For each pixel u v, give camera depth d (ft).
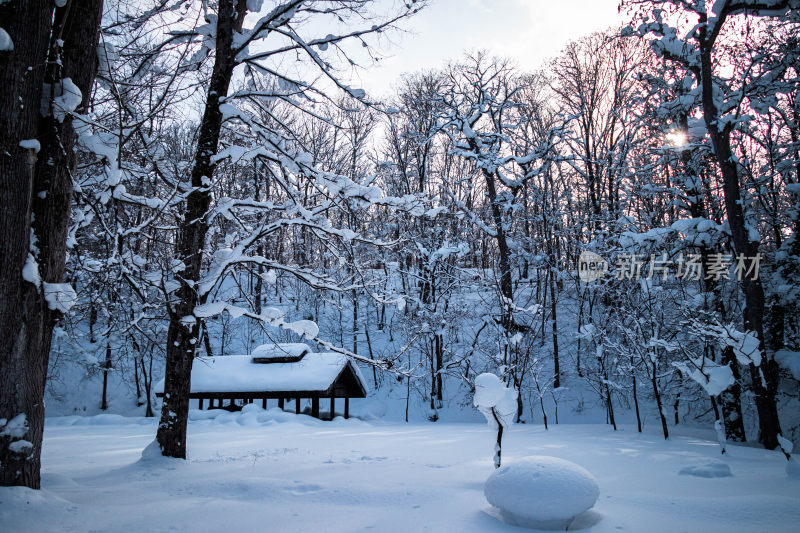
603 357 67.92
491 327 91.86
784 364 55.98
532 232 100.94
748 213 60.75
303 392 76.18
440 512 18.28
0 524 15.49
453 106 93.45
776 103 56.13
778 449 49.42
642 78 65.10
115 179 22.48
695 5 54.03
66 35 21.53
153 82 26.13
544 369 95.71
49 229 19.92
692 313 52.65
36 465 18.78
